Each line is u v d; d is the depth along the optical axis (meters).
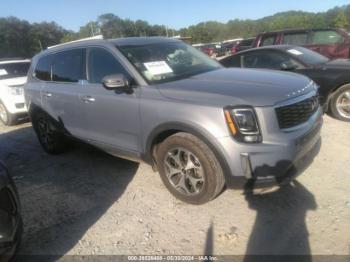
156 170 4.08
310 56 6.86
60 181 4.76
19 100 8.20
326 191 3.78
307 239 3.06
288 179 3.35
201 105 3.34
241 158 3.18
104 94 4.24
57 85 5.08
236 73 4.16
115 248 3.21
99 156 5.55
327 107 6.39
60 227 3.64
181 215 3.62
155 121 3.68
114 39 4.62
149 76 3.98
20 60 9.64
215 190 3.48
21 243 3.32
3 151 6.38
